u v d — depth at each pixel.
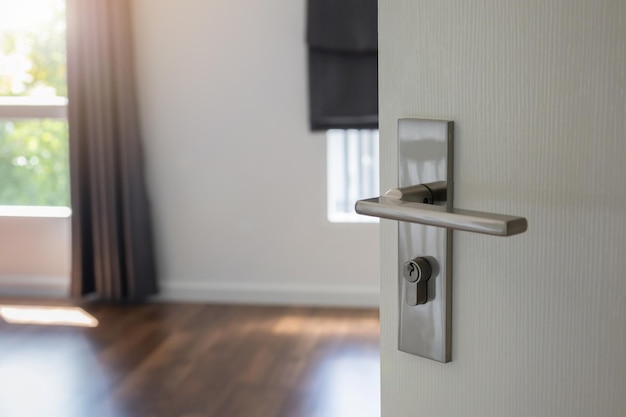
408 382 0.83
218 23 4.08
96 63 4.03
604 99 0.68
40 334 3.84
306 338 3.74
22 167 4.38
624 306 0.69
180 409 3.03
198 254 4.28
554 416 0.74
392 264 0.83
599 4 0.67
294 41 4.04
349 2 3.88
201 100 4.15
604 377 0.71
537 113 0.71
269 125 4.12
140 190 4.16
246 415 2.97
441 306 0.79
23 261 4.41
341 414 2.96
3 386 3.25
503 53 0.73
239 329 3.87
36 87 4.31
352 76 3.97
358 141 4.14
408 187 0.75
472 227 0.66
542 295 0.73
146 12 4.11
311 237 4.18
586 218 0.70
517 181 0.73
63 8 4.23
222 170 4.19
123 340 3.75
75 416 2.98
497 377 0.77
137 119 4.13
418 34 0.77
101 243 4.21
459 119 0.76
